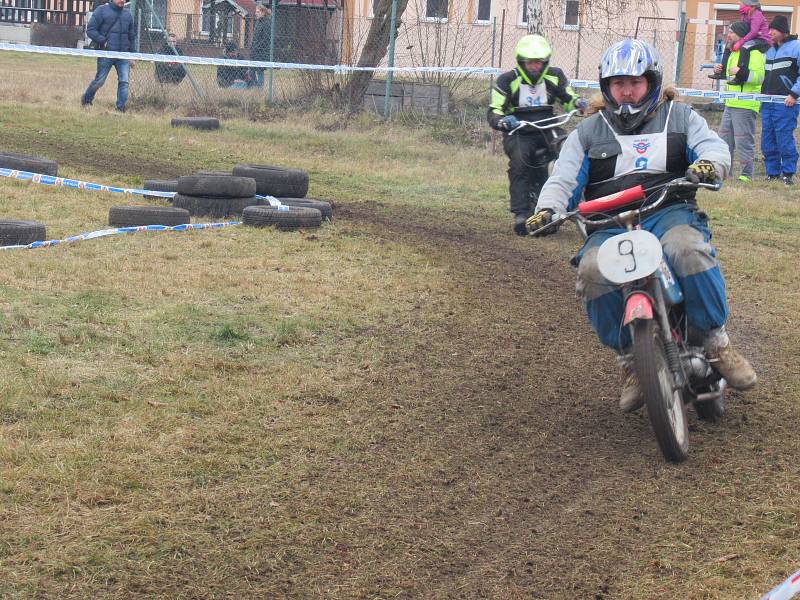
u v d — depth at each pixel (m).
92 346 7.05
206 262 9.67
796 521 5.00
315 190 14.89
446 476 5.51
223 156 17.45
